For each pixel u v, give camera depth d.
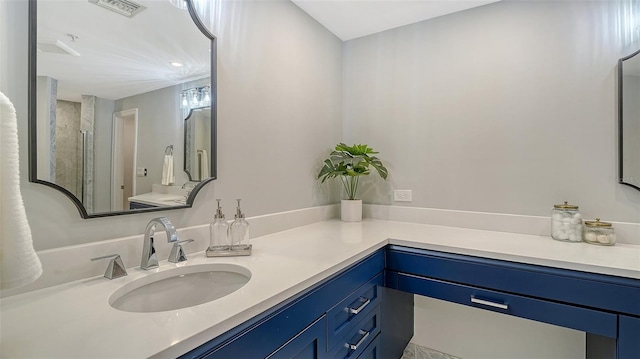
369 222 2.11
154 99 1.17
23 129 0.87
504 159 1.81
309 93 2.04
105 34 1.04
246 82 1.57
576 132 1.62
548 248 1.41
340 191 2.39
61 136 0.94
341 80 2.39
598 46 1.57
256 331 0.79
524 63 1.76
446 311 2.00
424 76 2.08
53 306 0.78
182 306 1.07
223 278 1.14
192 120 1.31
